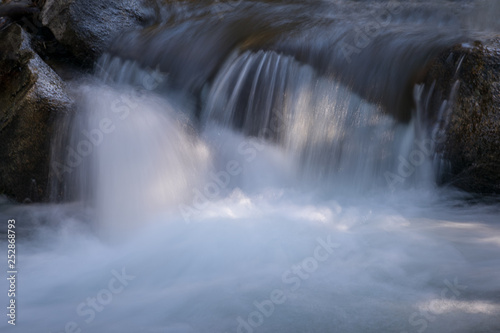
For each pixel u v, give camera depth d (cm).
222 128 765
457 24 739
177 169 685
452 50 624
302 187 703
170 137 703
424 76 638
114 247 589
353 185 689
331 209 629
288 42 746
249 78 752
